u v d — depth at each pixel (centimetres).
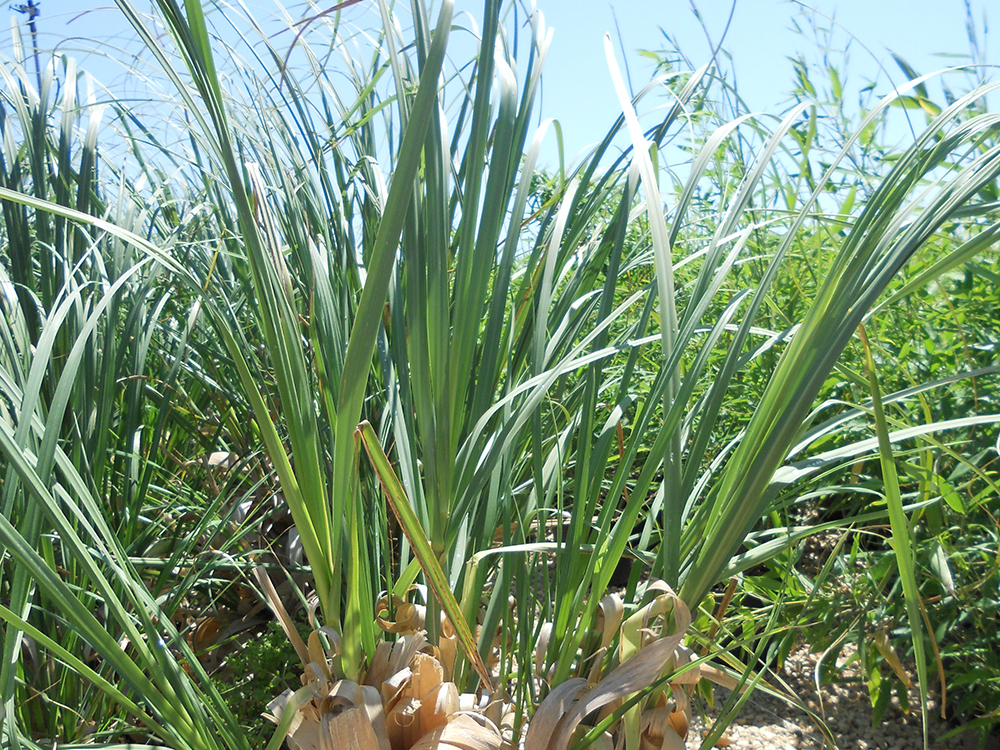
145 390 116
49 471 61
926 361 114
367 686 66
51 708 82
